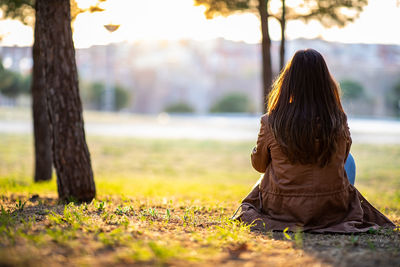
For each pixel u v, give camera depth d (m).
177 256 2.38
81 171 4.85
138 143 21.45
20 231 2.75
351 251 2.66
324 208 3.26
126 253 2.38
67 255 2.35
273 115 3.25
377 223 3.46
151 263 2.27
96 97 57.66
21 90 46.53
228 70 77.69
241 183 11.86
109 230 2.99
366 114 53.59
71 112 4.77
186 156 18.25
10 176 11.78
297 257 2.52
